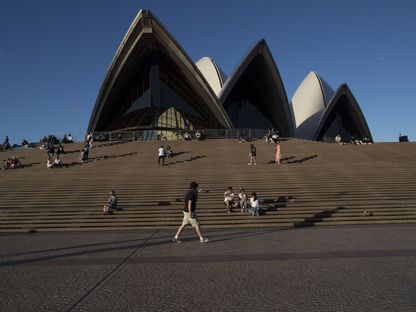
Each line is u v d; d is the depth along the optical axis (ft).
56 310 15.33
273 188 52.90
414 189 51.26
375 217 42.16
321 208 44.83
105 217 43.80
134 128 131.44
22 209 47.29
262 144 87.76
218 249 27.66
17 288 18.49
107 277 20.33
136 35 121.90
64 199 50.78
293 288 17.71
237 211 44.98
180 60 129.18
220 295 16.89
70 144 95.50
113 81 130.21
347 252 25.59
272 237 33.06
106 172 63.21
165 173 61.36
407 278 19.10
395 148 77.71
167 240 32.60
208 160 72.33
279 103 150.30
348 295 16.58
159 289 17.97
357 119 166.81
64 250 28.81
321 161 69.21
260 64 137.59
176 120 137.39
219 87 158.92
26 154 84.53
